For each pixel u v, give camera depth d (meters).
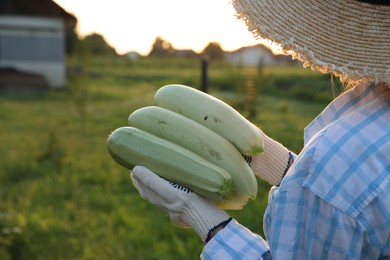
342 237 1.43
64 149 11.06
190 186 1.69
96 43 53.31
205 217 1.65
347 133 1.49
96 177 8.98
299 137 11.12
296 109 19.67
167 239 5.97
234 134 1.77
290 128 13.32
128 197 7.68
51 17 28.67
